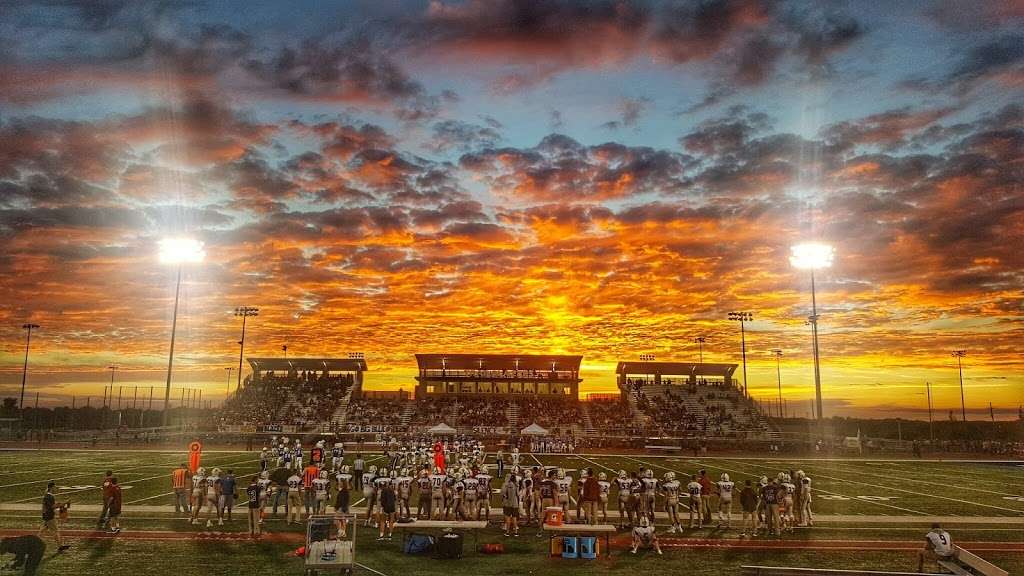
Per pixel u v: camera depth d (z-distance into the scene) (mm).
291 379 81812
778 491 20875
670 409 76812
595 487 20734
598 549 17828
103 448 53906
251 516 19328
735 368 83375
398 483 21797
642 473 21641
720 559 17391
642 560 17203
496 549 17828
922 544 19516
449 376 79375
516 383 80250
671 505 20906
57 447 54812
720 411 76562
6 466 38656
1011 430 93375
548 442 58281
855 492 31828
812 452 60688
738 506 26844
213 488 21547
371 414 72875
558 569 16156
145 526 20500
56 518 18156
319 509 21422
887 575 13336
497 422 72125
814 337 47344
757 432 70625
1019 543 20375
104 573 15203
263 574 15234
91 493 27078
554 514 18375
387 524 19438
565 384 80125
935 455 59562
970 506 27547
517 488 20609
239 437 60812
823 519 23641
